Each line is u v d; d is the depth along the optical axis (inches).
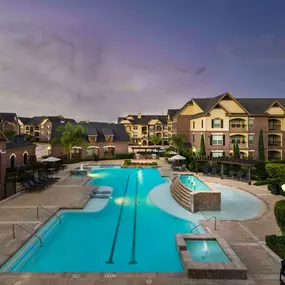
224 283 361.7
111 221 671.1
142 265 448.8
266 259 434.9
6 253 450.6
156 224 650.2
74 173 1357.0
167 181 1237.1
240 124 1742.1
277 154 1793.8
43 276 376.2
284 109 1787.6
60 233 590.6
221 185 1109.7
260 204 814.5
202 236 499.5
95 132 2209.6
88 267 442.9
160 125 3806.6
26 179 1069.1
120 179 1289.4
